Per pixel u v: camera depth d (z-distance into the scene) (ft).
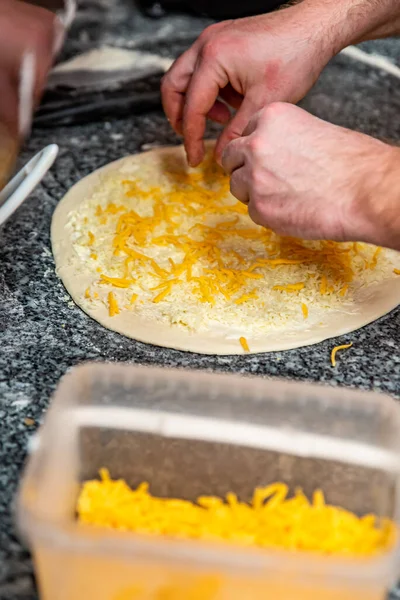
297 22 2.45
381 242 1.95
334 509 1.65
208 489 1.76
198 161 2.57
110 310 2.26
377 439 1.70
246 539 1.57
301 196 1.99
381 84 3.52
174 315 2.24
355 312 2.28
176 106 2.59
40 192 2.75
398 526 1.51
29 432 1.94
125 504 1.63
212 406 1.75
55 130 3.11
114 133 3.10
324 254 2.43
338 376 2.10
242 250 2.44
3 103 1.87
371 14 2.55
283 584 1.47
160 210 2.59
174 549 1.45
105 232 2.52
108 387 1.74
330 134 2.00
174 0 3.97
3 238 2.54
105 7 4.01
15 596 1.65
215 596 1.51
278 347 2.17
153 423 1.73
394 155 1.95
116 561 1.48
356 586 1.45
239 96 2.63
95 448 1.73
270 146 2.02
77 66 3.34
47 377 2.08
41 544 1.48
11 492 1.81
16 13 1.88
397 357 2.17
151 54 3.53
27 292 2.34
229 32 2.43
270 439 1.72
